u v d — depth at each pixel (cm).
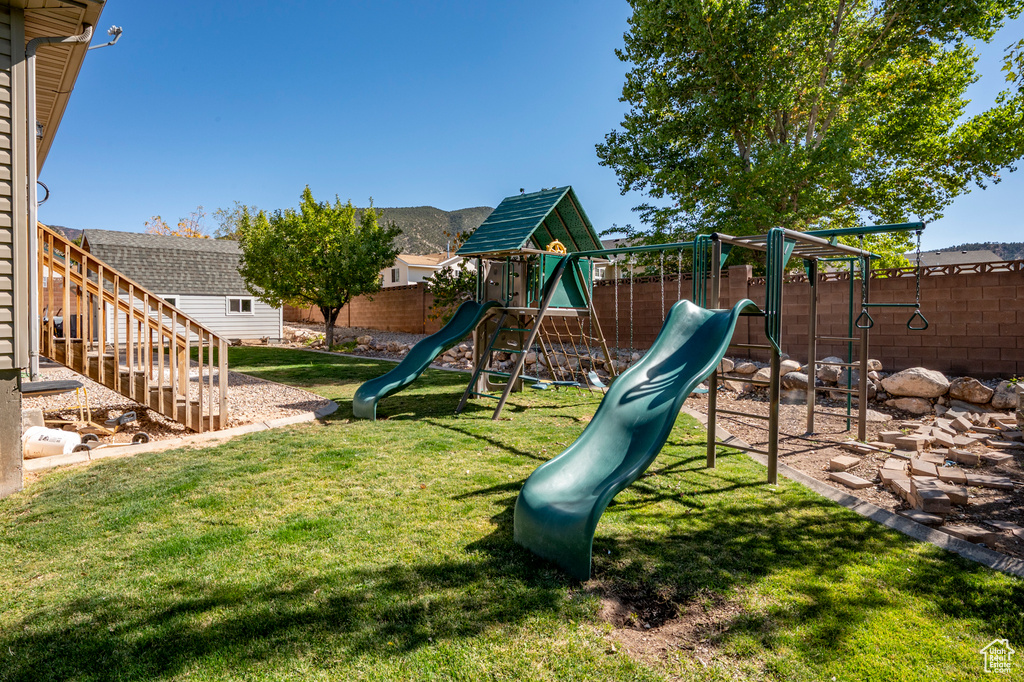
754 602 277
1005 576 304
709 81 1416
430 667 226
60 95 600
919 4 1262
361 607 269
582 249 982
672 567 314
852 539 354
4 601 277
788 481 482
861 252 627
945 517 397
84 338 659
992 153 1238
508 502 420
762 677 222
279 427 697
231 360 1542
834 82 1434
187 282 2267
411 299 2286
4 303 436
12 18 437
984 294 887
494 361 1348
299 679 218
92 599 278
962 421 660
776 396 473
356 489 446
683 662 232
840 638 247
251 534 358
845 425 731
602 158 1603
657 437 345
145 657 232
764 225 1310
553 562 316
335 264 1822
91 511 398
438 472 494
